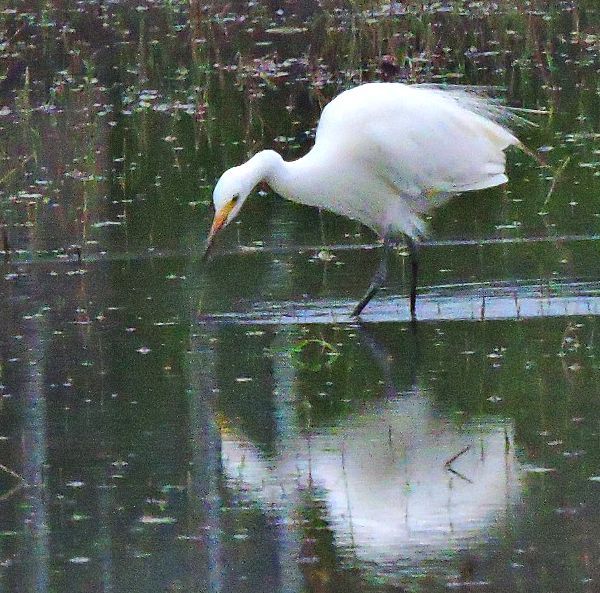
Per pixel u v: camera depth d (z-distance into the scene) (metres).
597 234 14.57
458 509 8.61
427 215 15.12
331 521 8.55
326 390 10.74
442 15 24.05
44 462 9.56
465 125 12.96
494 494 8.77
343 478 9.12
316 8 25.31
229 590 7.78
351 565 7.99
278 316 12.62
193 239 15.01
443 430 9.87
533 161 16.88
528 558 7.95
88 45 23.62
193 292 13.33
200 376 11.13
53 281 13.80
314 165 12.71
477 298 12.88
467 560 7.97
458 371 11.02
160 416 10.30
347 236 15.05
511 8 23.81
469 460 9.32
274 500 8.89
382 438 9.77
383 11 24.25
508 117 14.87
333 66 21.41
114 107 20.19
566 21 23.30
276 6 25.59
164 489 9.11
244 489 9.06
